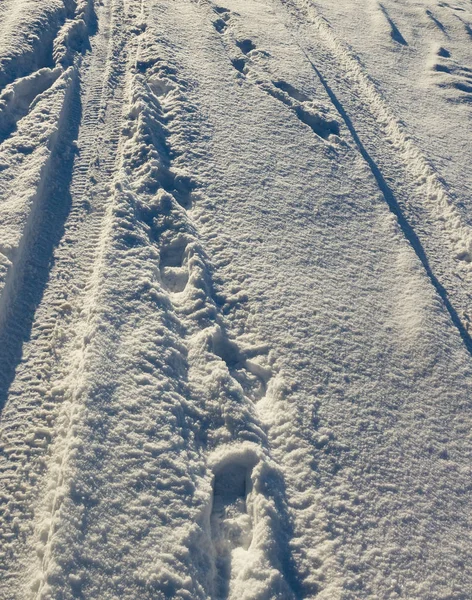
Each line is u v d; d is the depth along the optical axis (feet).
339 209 8.48
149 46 10.74
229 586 4.61
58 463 4.89
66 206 7.39
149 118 8.78
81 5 11.73
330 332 6.60
